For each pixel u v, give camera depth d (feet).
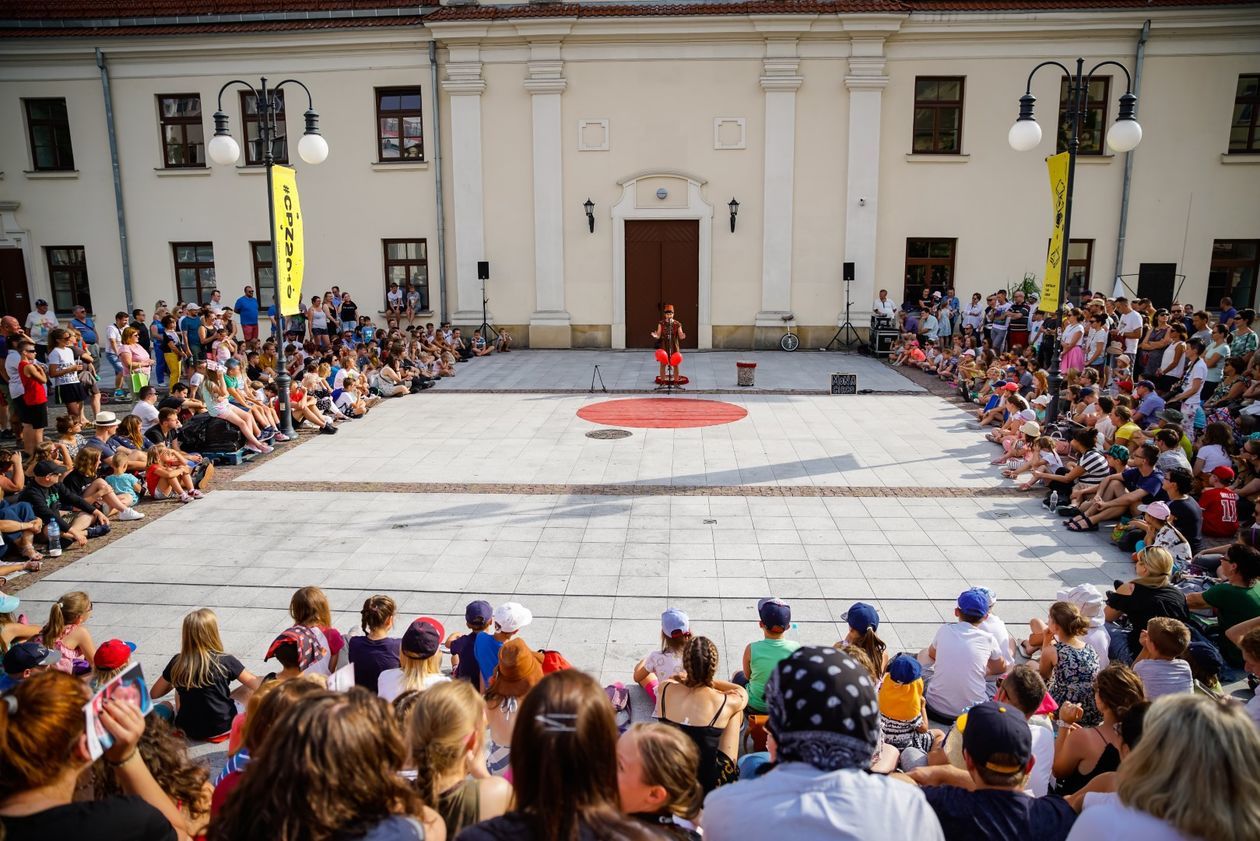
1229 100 72.69
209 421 41.60
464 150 76.95
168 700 20.15
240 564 29.09
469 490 37.09
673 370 59.72
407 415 51.98
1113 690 14.10
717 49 74.49
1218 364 45.34
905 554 29.58
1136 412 38.55
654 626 24.29
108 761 9.62
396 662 17.97
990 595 19.61
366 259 79.66
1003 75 73.67
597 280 79.05
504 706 15.74
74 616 20.47
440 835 8.00
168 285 80.48
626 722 18.17
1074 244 76.18
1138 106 73.05
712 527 32.35
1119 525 30.35
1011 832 9.59
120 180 78.64
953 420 49.70
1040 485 36.88
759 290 78.33
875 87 73.72
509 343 79.46
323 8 76.69
